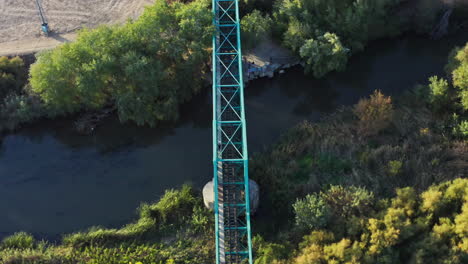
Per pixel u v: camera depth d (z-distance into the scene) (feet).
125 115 234.17
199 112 251.39
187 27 232.32
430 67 265.13
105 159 232.94
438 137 217.97
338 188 195.62
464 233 171.12
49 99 232.12
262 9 277.85
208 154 233.35
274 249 182.91
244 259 179.01
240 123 204.03
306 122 236.22
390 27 277.23
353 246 170.81
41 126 245.86
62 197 217.97
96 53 225.76
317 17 258.98
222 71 236.63
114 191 219.00
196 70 251.60
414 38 280.10
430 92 227.61
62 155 235.40
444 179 201.36
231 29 253.03
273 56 266.98
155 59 236.84
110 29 232.73
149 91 231.30
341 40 262.88
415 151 214.48
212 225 197.88
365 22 262.06
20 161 233.35
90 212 211.00
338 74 265.13
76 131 243.60
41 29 280.92
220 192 196.85
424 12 273.75
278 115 246.88
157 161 230.68
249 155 225.56
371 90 255.70
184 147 236.84
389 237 170.81
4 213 212.23
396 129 225.76
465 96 217.56
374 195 198.49
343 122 232.94
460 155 208.74
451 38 277.64
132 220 206.39
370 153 213.87
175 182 220.84
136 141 240.12
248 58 265.34
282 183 209.05
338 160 215.10
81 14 290.15
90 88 222.89
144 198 215.10
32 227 206.28
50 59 228.22
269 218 200.64
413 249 171.73
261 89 260.21
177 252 189.37
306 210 183.62
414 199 185.88
